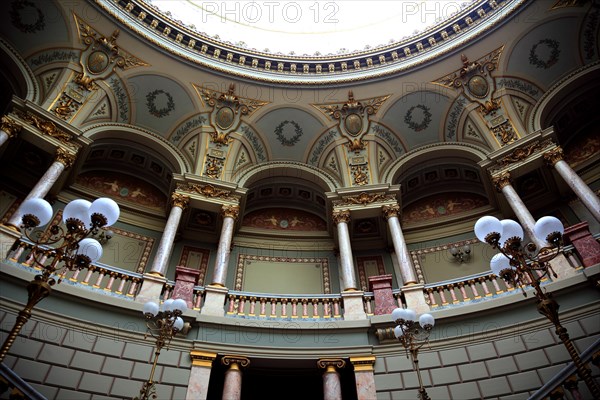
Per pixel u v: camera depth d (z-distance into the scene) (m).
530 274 4.63
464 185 12.07
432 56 10.98
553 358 6.52
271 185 12.26
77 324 6.66
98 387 6.31
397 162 11.59
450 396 6.71
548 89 10.45
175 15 11.62
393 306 7.95
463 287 8.04
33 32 9.48
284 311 8.16
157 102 11.05
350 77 11.46
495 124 10.82
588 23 9.73
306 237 11.96
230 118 11.59
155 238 11.07
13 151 9.59
